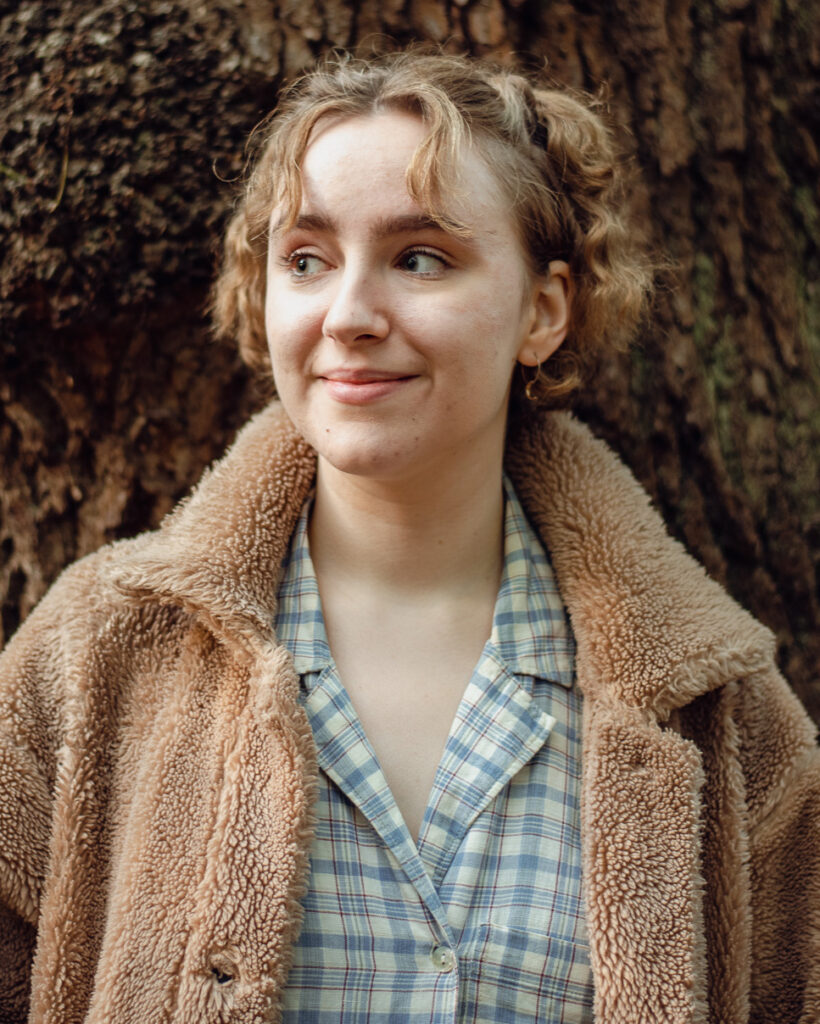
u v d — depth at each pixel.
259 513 1.24
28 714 1.24
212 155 1.42
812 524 1.68
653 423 1.61
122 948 1.10
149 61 1.39
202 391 1.55
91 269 1.42
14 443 1.58
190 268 1.45
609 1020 1.11
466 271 1.15
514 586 1.29
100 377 1.52
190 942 1.07
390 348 1.12
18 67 1.39
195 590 1.17
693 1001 1.12
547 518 1.34
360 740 1.17
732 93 1.63
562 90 1.51
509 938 1.12
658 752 1.20
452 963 1.10
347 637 1.24
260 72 1.42
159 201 1.42
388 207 1.11
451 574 1.28
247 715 1.15
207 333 1.52
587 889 1.14
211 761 1.16
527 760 1.19
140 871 1.12
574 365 1.40
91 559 1.33
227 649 1.21
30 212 1.39
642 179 1.58
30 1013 1.17
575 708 1.27
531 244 1.24
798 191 1.72
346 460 1.14
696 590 1.31
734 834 1.27
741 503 1.64
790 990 1.30
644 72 1.58
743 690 1.36
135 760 1.21
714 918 1.26
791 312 1.69
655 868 1.15
